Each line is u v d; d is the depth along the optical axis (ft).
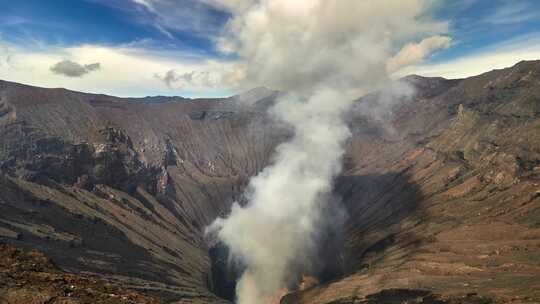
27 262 299.79
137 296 279.49
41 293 241.96
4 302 230.48
